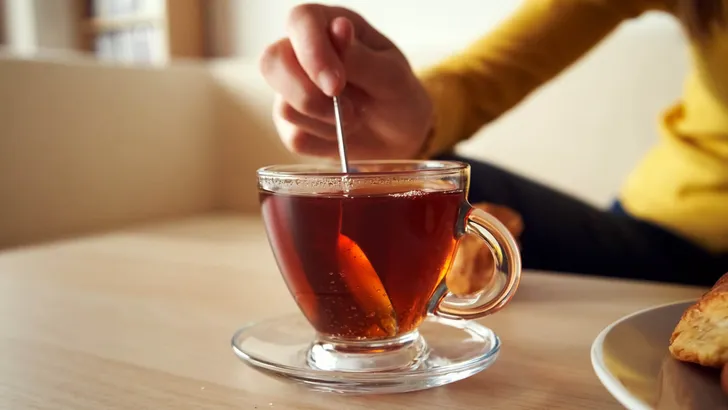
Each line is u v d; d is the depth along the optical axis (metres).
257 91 1.55
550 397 0.35
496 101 0.93
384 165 0.44
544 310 0.49
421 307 0.38
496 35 0.98
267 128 1.54
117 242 0.81
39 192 1.23
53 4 2.11
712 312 0.33
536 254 0.95
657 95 1.18
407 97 0.61
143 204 1.45
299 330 0.43
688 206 0.91
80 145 1.31
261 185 0.39
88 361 0.40
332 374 0.35
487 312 0.38
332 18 0.56
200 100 1.60
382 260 0.36
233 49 1.90
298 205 0.37
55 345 0.42
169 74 1.52
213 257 0.68
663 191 0.95
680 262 0.90
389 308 0.37
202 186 1.62
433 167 0.42
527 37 0.95
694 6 0.86
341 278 0.37
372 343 0.38
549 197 1.06
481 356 0.37
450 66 0.94
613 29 1.01
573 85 1.26
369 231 0.36
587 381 0.37
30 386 0.37
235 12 1.88
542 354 0.40
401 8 1.58
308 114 0.55
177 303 0.51
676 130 0.98
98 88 1.34
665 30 1.17
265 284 0.56
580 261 0.94
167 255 0.70
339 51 0.50
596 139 1.24
